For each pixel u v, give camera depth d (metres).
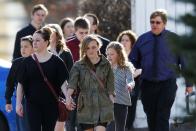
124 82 17.16
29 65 14.94
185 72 7.91
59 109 15.17
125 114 17.25
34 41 14.88
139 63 18.02
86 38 15.84
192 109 7.85
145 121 21.73
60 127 16.73
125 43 19.16
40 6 19.69
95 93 15.84
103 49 18.59
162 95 17.69
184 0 7.83
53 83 15.04
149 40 17.70
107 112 15.83
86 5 27.36
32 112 14.98
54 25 17.67
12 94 16.28
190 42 7.69
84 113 15.89
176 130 18.81
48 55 15.00
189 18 7.74
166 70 17.59
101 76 15.84
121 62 17.11
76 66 15.87
